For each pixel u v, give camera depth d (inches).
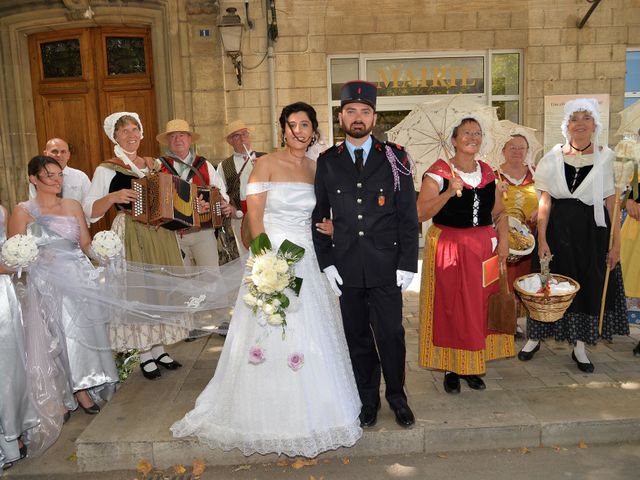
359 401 131.2
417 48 308.7
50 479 127.3
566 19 306.2
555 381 153.4
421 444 130.8
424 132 149.0
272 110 306.8
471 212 138.1
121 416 139.6
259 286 116.0
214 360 174.7
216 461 129.9
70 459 134.0
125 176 157.9
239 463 130.0
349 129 121.5
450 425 131.3
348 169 123.1
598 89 311.6
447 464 126.9
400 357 130.0
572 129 154.3
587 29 307.3
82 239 148.3
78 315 143.9
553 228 159.5
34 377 133.6
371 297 128.0
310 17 303.9
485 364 154.2
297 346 122.4
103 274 148.6
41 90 319.6
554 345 181.0
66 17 301.9
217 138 307.3
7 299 126.6
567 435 132.1
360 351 131.1
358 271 123.5
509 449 131.5
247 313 127.7
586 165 154.0
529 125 313.0
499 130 177.3
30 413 131.2
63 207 145.5
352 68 316.2
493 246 140.9
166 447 129.2
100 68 314.0
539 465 125.5
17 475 128.4
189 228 158.2
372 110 121.9
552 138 314.0
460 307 138.3
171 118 306.7
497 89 318.7
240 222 205.9
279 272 116.3
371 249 123.0
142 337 155.0
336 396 124.4
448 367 142.5
